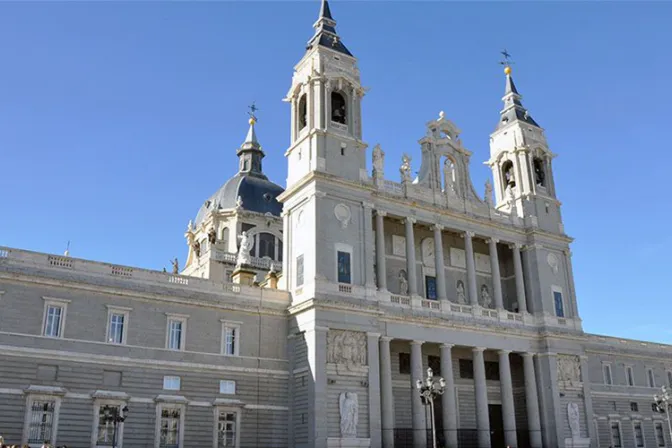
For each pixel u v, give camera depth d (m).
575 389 72.25
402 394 65.44
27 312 49.28
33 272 50.00
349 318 58.62
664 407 71.06
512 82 86.12
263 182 112.69
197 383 54.72
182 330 55.31
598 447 72.31
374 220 67.94
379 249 64.56
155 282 55.22
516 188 79.25
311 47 68.69
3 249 49.69
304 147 64.38
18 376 47.84
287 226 64.38
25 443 46.81
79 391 49.75
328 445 54.25
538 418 69.19
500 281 74.25
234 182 110.88
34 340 48.94
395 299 63.81
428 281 70.94
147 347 53.31
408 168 69.31
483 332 67.88
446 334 65.12
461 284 73.44
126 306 53.28
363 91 68.25
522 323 71.69
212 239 100.50
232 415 55.72
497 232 73.88
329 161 63.00
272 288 62.75
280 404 57.91
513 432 66.50
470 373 70.88
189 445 53.00
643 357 88.06
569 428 70.12
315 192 60.78
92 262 52.78
